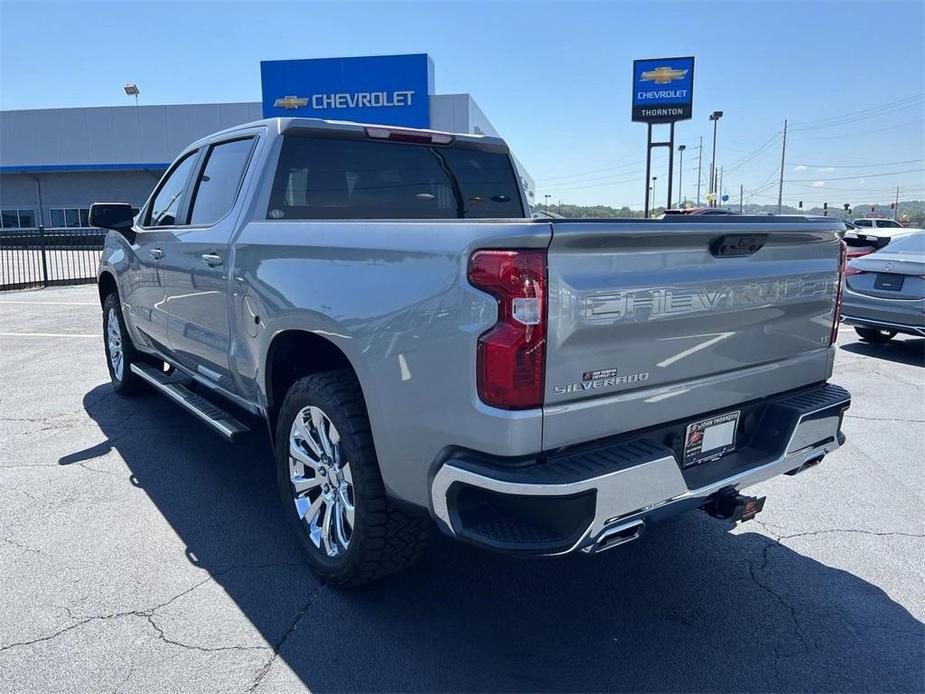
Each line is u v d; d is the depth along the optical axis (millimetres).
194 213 4590
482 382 2350
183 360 4734
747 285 2893
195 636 2910
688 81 29125
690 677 2725
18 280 18031
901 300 8406
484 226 2379
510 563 3568
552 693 2629
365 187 4281
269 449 5113
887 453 5207
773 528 3996
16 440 5223
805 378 3363
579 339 2391
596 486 2348
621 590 3336
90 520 3943
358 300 2797
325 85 30484
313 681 2658
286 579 3365
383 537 2953
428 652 2848
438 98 30812
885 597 3293
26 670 2674
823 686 2678
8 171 39812
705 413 2926
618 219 2426
